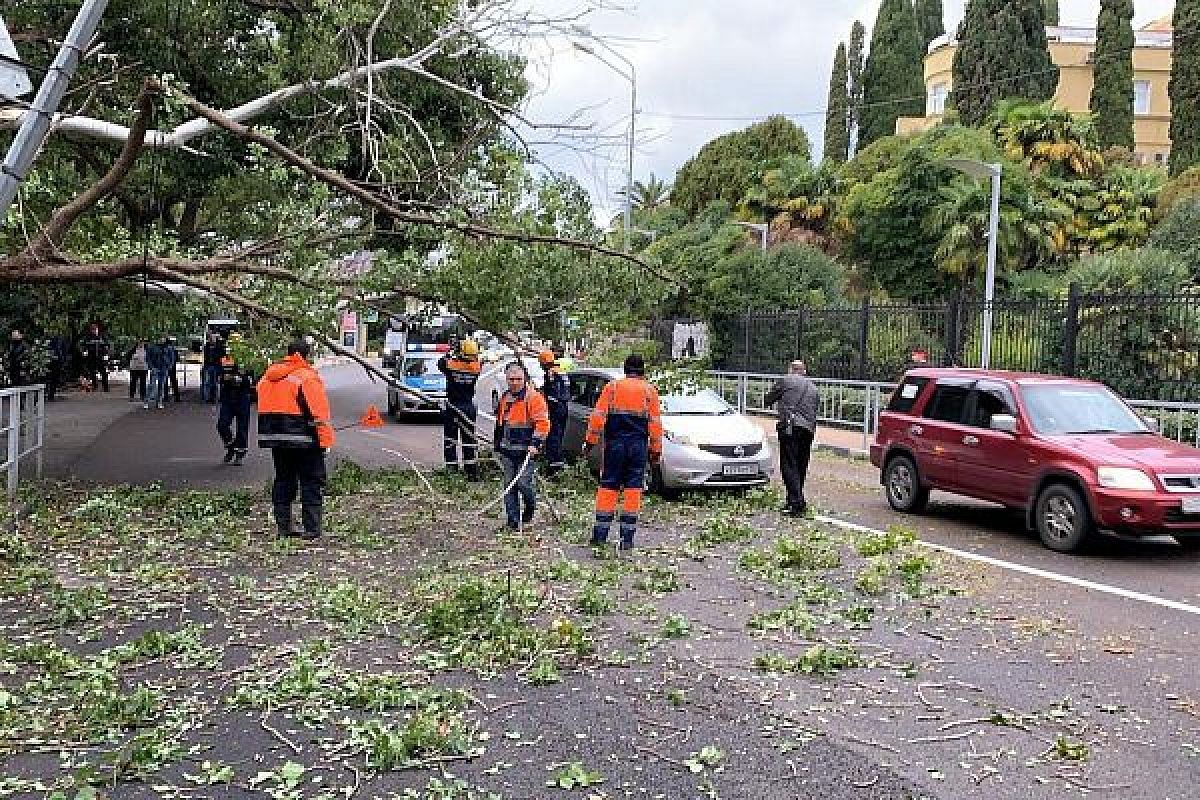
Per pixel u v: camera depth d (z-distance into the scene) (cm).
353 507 1240
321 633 701
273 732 521
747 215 4094
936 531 1170
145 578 845
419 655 652
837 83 5850
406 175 1209
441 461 1712
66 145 1377
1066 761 506
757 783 472
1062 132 3334
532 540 1049
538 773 478
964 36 4309
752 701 584
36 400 1404
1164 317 1739
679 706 573
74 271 1045
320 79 1277
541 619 749
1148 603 833
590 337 1197
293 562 928
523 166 1129
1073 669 655
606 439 1020
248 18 1456
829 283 3209
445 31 1259
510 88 1473
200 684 593
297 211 1148
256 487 1394
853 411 2322
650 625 741
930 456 1245
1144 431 1136
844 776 482
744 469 1321
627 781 471
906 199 3164
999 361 2005
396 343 2594
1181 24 3844
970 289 3083
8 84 762
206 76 1425
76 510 1122
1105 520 999
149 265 1047
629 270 1162
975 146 3142
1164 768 499
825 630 740
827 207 3825
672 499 1337
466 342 1484
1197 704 593
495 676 616
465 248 1121
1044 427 1107
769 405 1252
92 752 493
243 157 1416
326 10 1228
